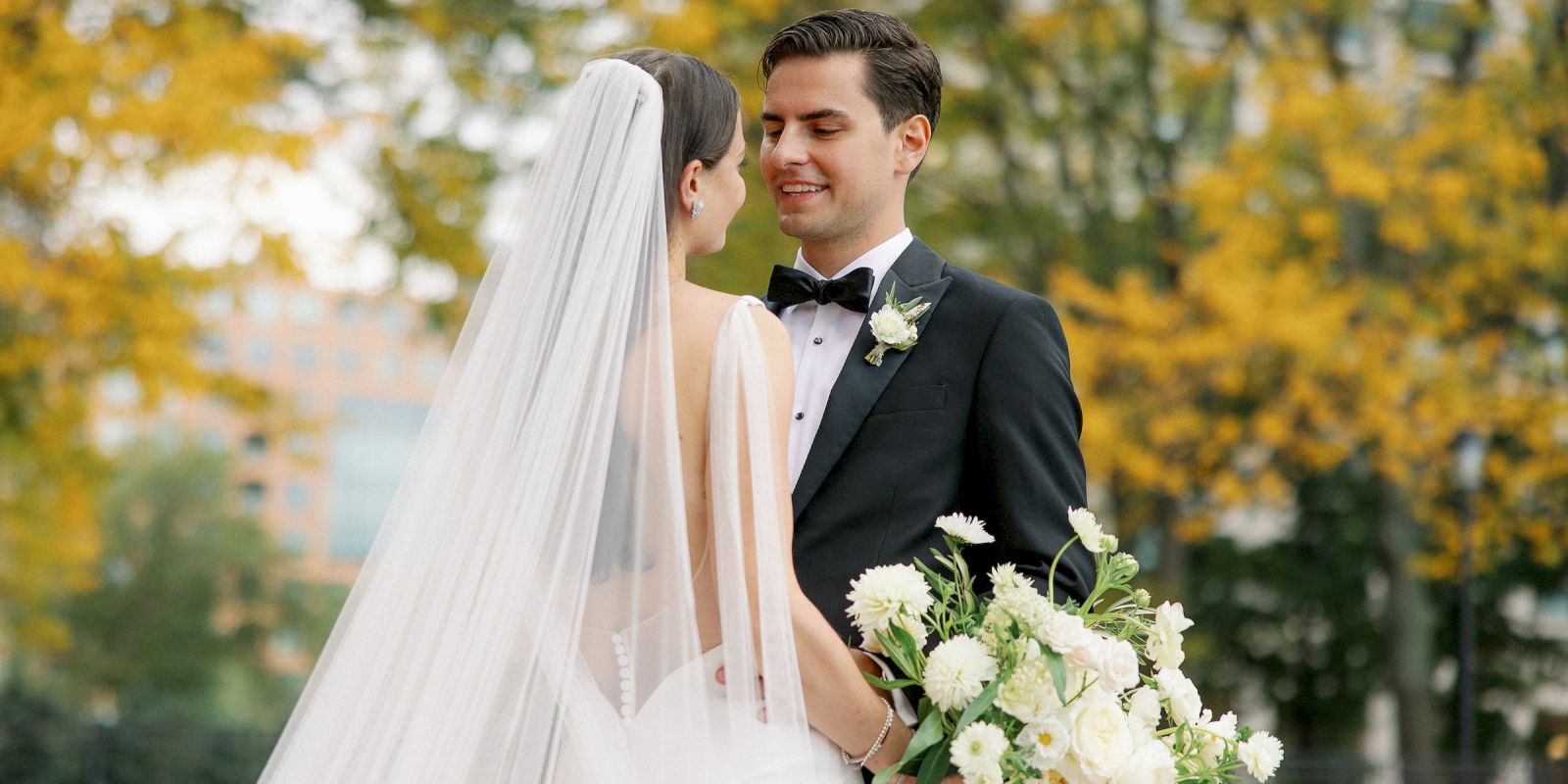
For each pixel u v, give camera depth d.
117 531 27.78
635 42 9.16
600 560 2.16
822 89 2.60
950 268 2.69
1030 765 2.16
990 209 11.85
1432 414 11.29
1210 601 17.12
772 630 2.12
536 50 8.98
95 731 10.99
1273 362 11.30
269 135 8.05
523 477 2.15
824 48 2.61
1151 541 14.03
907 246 2.68
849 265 2.68
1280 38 11.83
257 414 9.38
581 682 2.19
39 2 8.11
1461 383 11.34
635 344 2.20
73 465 9.66
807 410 2.60
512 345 2.20
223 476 29.28
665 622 2.17
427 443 2.20
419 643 2.13
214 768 11.16
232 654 28.12
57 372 8.81
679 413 2.21
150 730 11.16
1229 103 12.11
